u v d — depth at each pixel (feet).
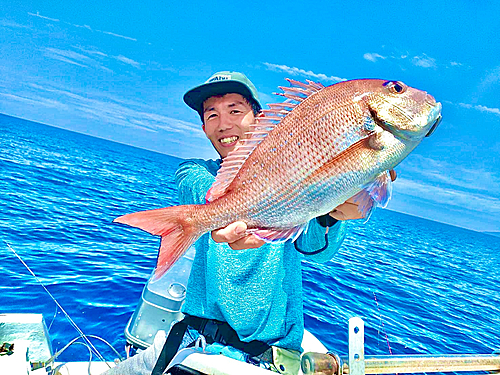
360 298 11.46
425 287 16.34
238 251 3.04
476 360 3.03
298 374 3.06
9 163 29.58
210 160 3.57
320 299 10.20
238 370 2.66
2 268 8.31
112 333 5.97
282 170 2.43
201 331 3.15
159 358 2.81
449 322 11.44
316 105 2.39
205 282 3.28
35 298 6.98
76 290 7.61
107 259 10.41
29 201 17.43
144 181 39.29
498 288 22.21
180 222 2.49
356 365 2.50
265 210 2.48
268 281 3.04
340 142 2.33
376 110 2.32
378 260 20.88
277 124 2.48
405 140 2.35
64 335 5.74
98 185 28.48
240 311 3.00
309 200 2.41
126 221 2.43
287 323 3.10
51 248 10.67
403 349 8.06
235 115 3.34
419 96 2.36
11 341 3.53
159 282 4.43
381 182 2.37
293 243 3.29
